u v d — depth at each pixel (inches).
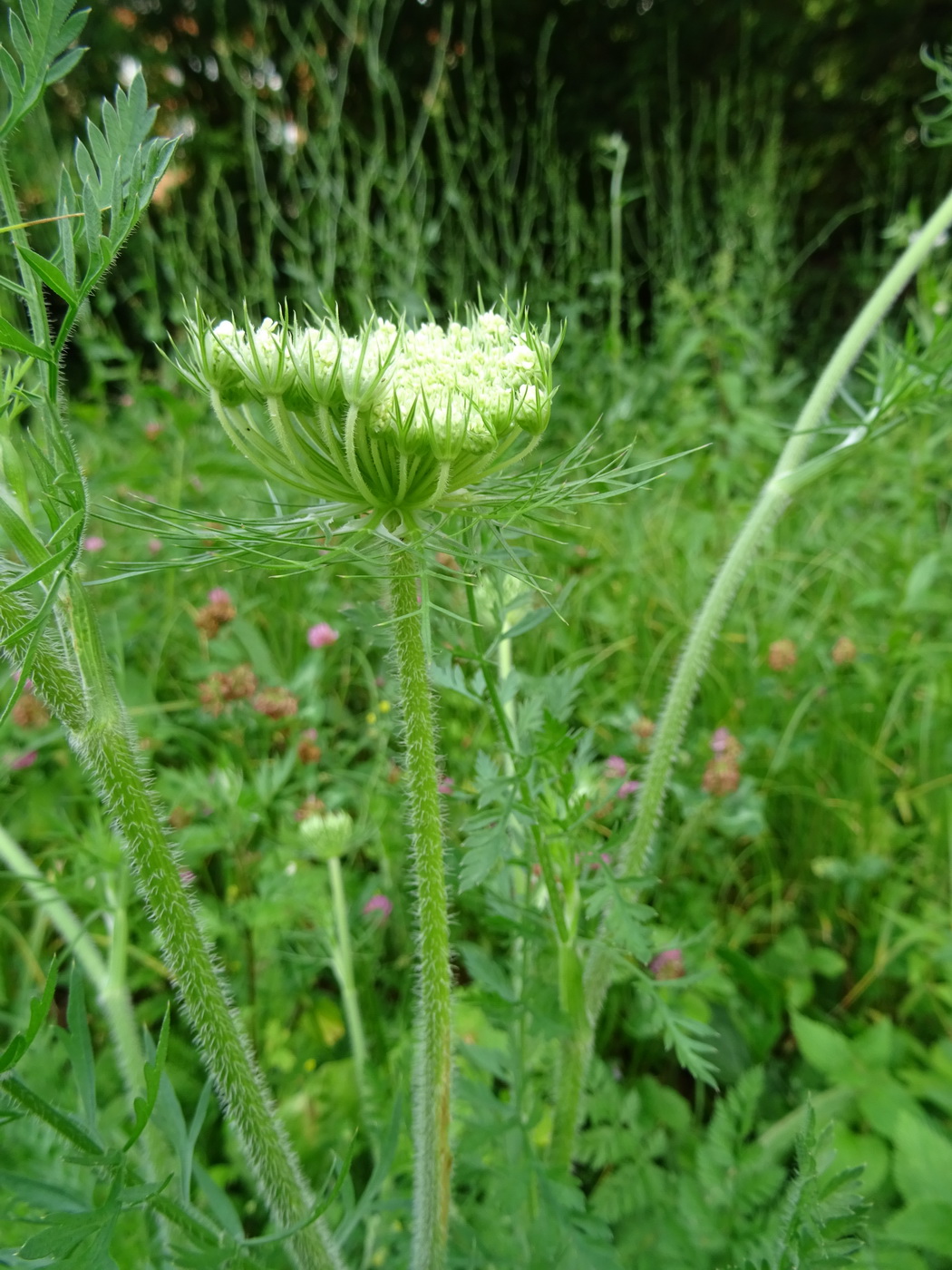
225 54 27.5
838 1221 5.8
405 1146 10.0
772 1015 12.7
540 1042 9.4
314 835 11.0
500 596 7.7
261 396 5.1
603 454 23.4
